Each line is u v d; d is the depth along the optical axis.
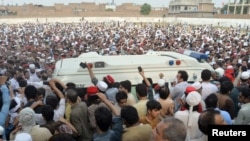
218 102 5.70
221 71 8.77
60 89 6.04
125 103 4.97
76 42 27.70
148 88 6.01
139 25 81.06
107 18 108.25
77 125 4.91
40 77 11.45
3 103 5.14
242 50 18.84
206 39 31.11
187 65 7.41
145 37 36.97
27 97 5.71
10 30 52.28
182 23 91.06
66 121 4.80
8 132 5.25
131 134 3.93
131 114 3.98
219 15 87.50
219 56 15.99
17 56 17.64
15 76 10.26
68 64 7.20
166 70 7.11
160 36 37.91
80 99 5.47
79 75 6.59
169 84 6.94
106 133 3.97
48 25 75.12
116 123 4.07
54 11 122.12
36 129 4.27
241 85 6.95
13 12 119.56
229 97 5.81
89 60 7.44
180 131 2.60
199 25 81.38
